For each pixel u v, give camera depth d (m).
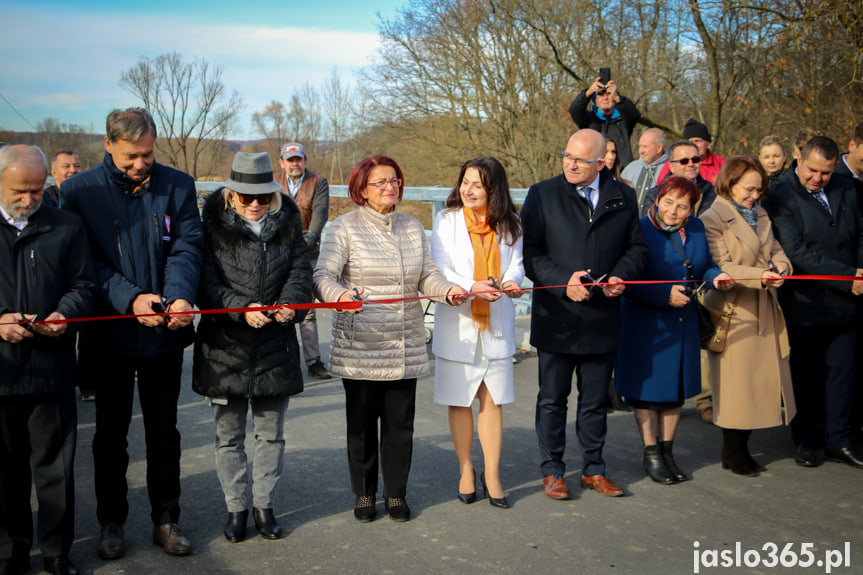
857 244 4.91
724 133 15.12
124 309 3.26
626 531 3.82
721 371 4.58
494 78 19.75
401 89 20.34
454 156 20.00
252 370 3.52
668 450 4.58
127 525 3.82
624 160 6.63
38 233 3.13
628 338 4.54
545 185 4.35
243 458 3.69
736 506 4.16
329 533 3.75
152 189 3.44
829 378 4.88
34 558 3.44
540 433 4.35
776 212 4.87
